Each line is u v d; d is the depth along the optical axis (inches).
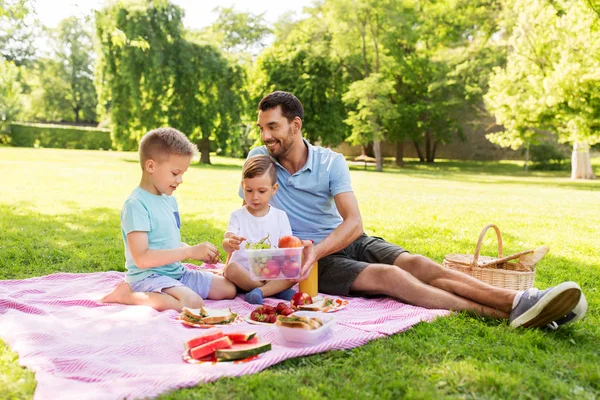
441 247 262.5
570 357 109.7
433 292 141.7
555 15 863.1
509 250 258.7
